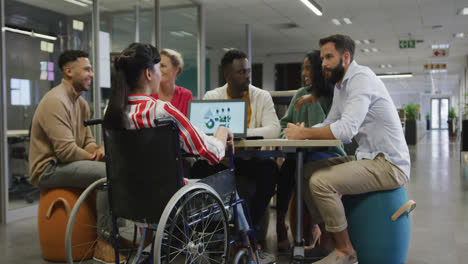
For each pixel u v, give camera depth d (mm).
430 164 7852
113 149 1730
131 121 1661
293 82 13758
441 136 20094
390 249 2209
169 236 1522
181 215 1600
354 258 2170
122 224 2205
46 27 4266
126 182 1703
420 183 5543
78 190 2504
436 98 33312
